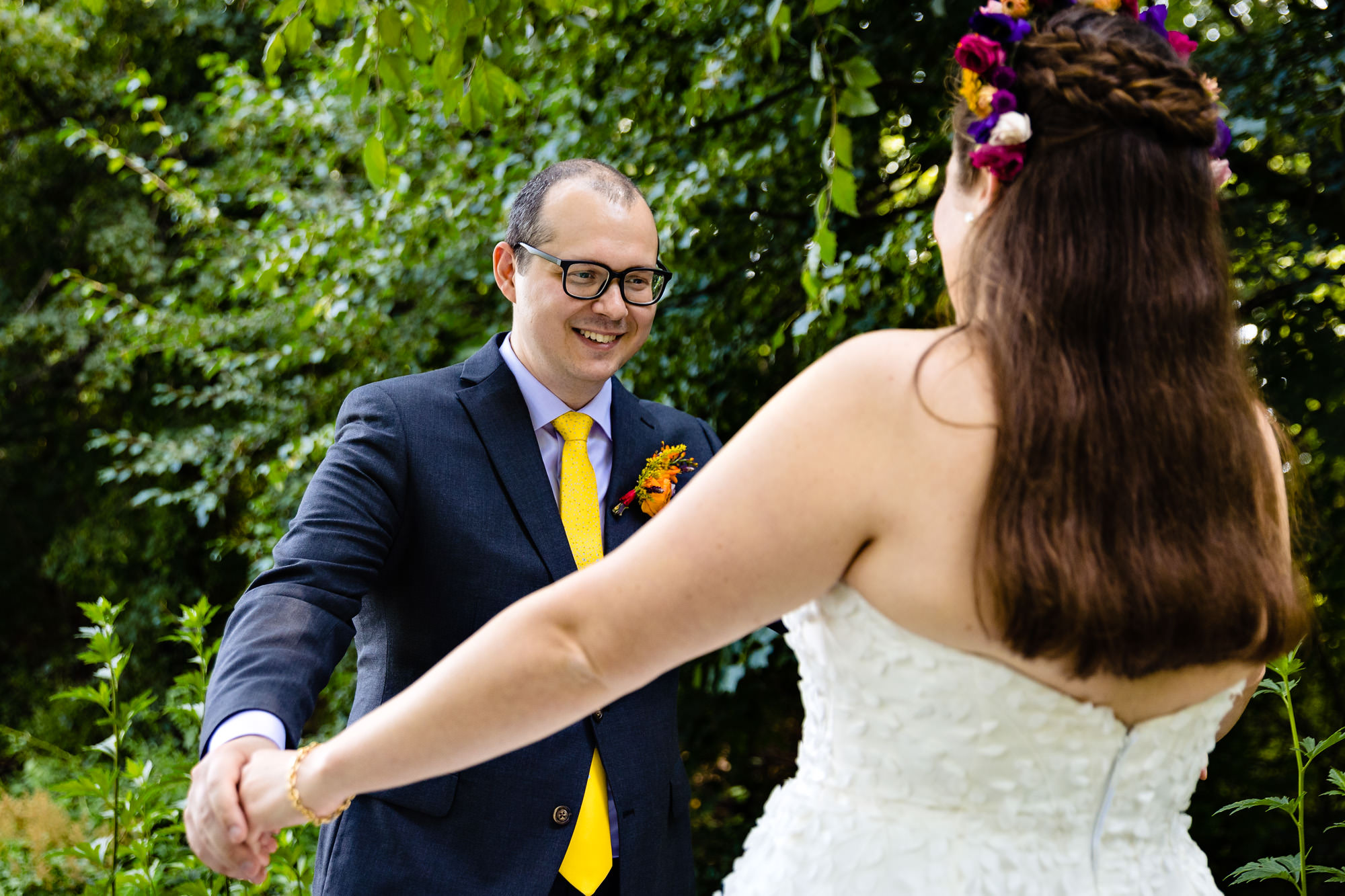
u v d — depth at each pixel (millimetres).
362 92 2779
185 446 6375
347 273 4957
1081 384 955
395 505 1872
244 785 1271
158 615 8719
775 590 997
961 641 999
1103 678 1025
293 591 1671
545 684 1014
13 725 8914
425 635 1884
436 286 5066
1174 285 979
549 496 1979
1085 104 1006
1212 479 962
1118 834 1088
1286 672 2021
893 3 4098
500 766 1828
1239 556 959
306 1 2713
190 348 6090
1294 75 3670
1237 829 4797
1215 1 4207
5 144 9391
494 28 2758
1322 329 4090
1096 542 928
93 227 8883
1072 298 973
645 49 4309
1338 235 4062
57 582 9453
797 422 1003
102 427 9531
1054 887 1044
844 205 2518
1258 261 4105
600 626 999
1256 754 4895
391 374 5258
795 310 4344
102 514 9281
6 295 9391
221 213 7156
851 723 1093
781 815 1199
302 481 5438
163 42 8906
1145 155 997
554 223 2006
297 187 6590
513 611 1041
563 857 1825
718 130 4285
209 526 8969
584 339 2020
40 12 8969
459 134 5027
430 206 4625
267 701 1472
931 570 986
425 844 1781
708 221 4156
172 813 2482
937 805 1057
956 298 1123
